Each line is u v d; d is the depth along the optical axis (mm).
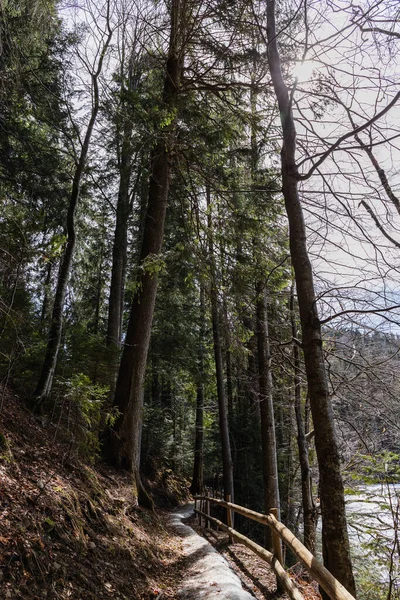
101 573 4215
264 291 9570
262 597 5445
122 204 14953
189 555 7035
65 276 7742
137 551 5691
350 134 4035
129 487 8078
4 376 6824
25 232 6250
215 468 21422
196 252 9727
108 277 22203
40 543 3678
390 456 7148
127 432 8898
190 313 19062
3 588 2902
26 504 4098
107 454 8633
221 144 9305
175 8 8258
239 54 7852
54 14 7965
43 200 10656
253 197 9281
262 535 14891
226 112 9766
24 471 4762
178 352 18594
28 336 7609
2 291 6465
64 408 7020
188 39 8617
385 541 7477
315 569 2873
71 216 7910
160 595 4746
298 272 4574
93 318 22844
